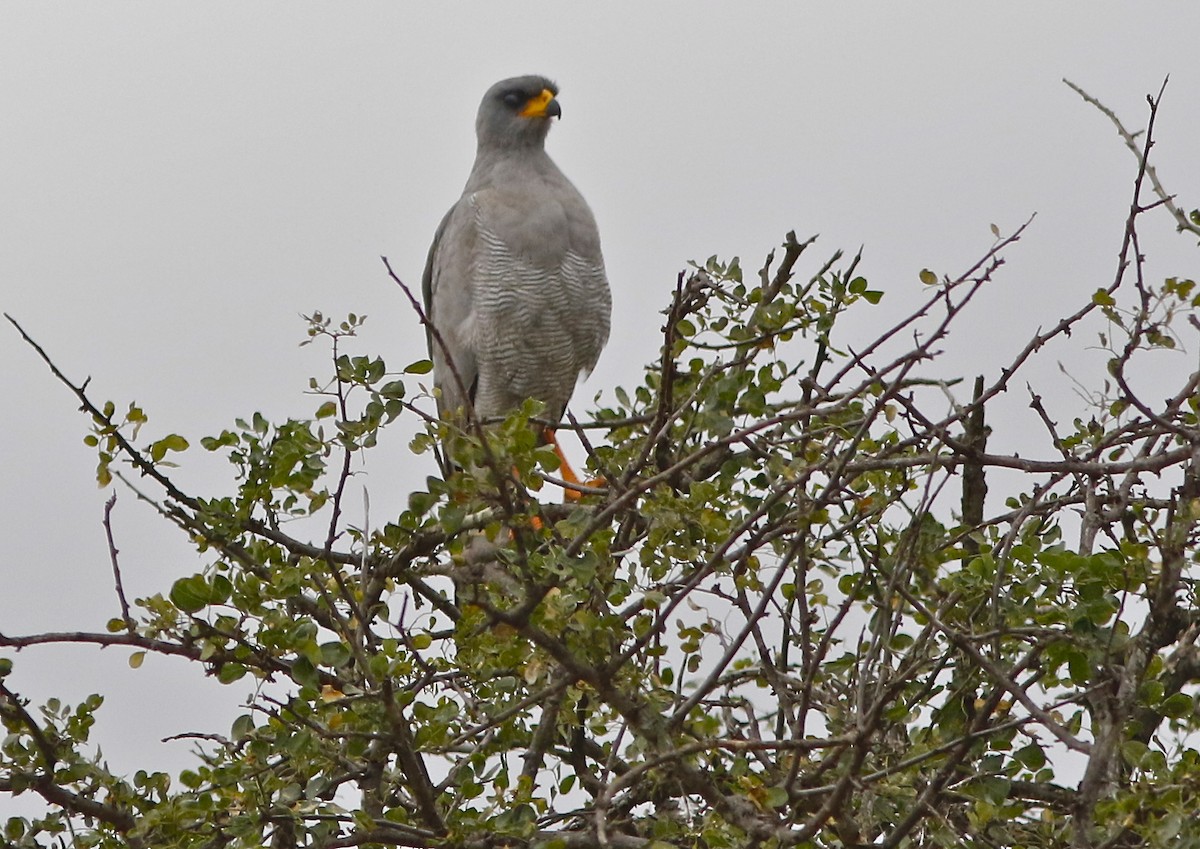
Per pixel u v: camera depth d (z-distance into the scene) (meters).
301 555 10.02
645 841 8.95
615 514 9.48
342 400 9.34
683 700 9.72
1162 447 10.40
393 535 9.55
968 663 9.34
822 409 8.41
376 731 8.67
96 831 9.90
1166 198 9.57
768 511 9.89
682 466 8.44
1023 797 9.25
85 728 10.40
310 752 8.71
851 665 10.11
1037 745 8.80
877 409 8.41
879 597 9.59
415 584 11.18
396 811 9.25
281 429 9.49
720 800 8.34
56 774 10.12
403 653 9.64
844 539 10.66
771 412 10.52
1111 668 8.16
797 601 10.64
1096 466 9.35
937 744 8.72
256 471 9.84
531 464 7.90
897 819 9.15
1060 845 8.54
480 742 9.90
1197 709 9.31
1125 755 8.08
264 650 9.08
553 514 10.73
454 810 8.95
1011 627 8.52
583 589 8.22
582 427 10.71
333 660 8.53
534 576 8.02
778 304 10.52
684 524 8.84
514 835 8.62
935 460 8.57
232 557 9.70
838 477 8.45
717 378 10.16
